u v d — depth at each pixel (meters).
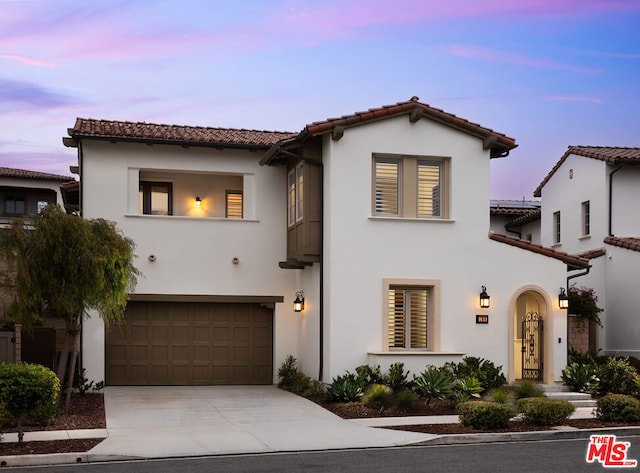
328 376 16.86
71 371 14.48
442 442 12.32
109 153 19.02
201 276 19.44
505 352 17.75
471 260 17.80
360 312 17.03
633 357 20.14
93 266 13.56
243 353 19.88
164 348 19.38
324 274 17.36
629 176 23.22
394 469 10.04
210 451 11.29
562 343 18.03
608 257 22.61
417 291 17.69
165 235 19.30
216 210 20.86
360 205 17.20
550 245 27.12
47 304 14.20
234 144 19.23
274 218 19.98
